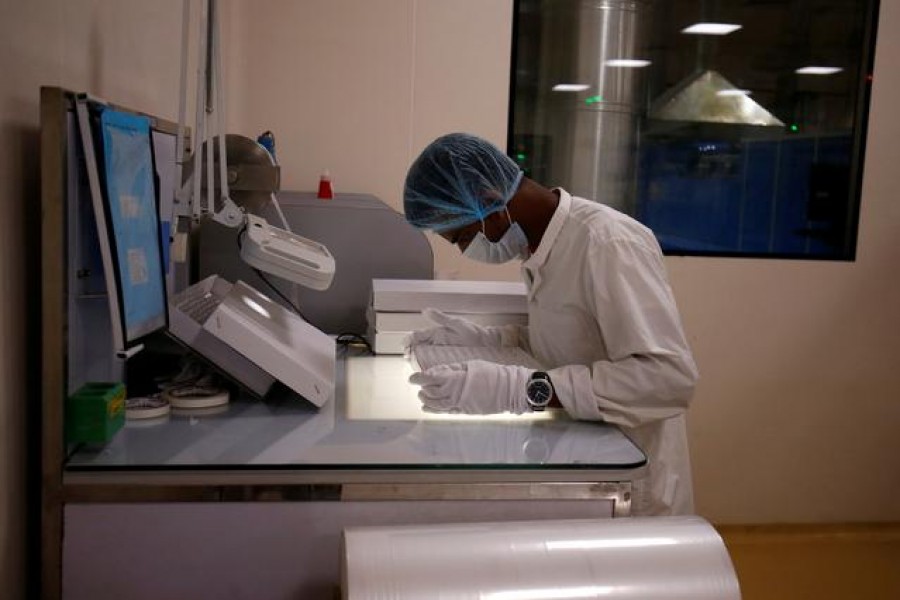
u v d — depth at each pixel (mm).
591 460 1281
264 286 2209
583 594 1073
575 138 3178
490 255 1719
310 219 2295
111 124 1207
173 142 1778
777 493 3381
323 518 1242
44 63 1243
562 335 1670
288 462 1222
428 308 2021
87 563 1215
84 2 1417
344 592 1066
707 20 3336
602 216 1594
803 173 3402
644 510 1699
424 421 1458
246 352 1432
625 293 1501
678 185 3363
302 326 1824
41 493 1230
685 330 3244
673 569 1114
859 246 3307
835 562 3154
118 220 1207
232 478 1215
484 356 1788
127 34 1690
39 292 1274
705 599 1100
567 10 3115
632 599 1080
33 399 1265
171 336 1438
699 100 3334
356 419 1460
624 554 1118
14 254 1171
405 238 2332
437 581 1058
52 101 1137
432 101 2963
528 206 1646
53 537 1203
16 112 1153
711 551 1143
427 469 1238
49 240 1158
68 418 1210
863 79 3260
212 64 1557
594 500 1287
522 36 3111
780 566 3109
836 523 3398
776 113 3402
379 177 2961
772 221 3416
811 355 3334
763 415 3334
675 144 3344
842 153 3379
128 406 1434
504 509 1275
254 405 1524
